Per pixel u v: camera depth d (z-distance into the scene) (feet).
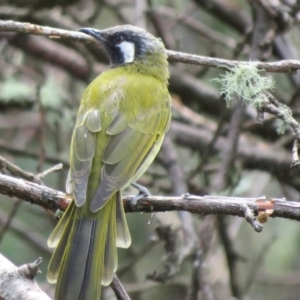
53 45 50.16
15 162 49.47
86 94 30.12
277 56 47.26
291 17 40.37
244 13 50.90
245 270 48.19
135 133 28.55
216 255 48.01
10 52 50.21
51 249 45.93
